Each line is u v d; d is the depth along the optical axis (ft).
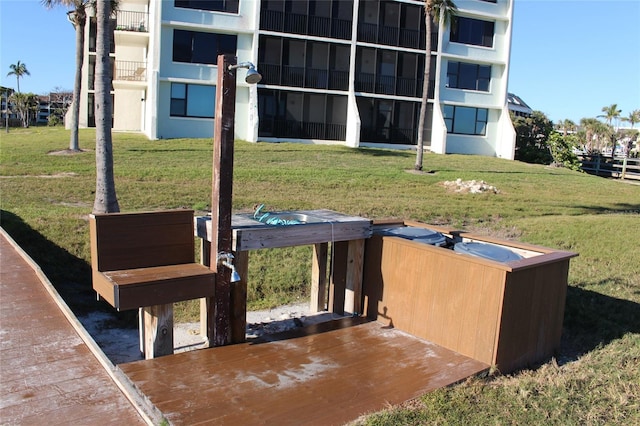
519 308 16.96
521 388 15.10
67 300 24.25
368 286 20.77
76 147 69.72
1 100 268.82
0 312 19.11
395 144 96.32
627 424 13.41
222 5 83.66
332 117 92.02
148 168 56.80
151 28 83.30
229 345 17.20
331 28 89.56
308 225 18.42
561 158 102.78
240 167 61.31
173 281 15.65
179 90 82.79
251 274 27.81
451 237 22.30
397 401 13.83
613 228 42.42
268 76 86.89
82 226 34.55
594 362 18.28
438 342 18.08
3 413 12.31
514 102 192.34
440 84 97.35
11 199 42.52
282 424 12.43
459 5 95.86
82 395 13.38
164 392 13.61
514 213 48.11
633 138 211.00
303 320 21.21
